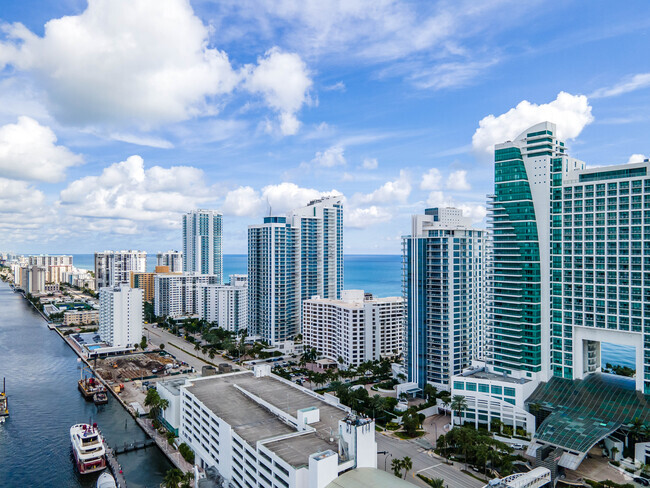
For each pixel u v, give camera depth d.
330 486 119.25
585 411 194.50
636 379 197.75
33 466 184.38
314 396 187.38
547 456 175.50
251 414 170.50
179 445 191.62
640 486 161.75
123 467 181.75
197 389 198.75
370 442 133.00
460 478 166.75
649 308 193.38
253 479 142.00
